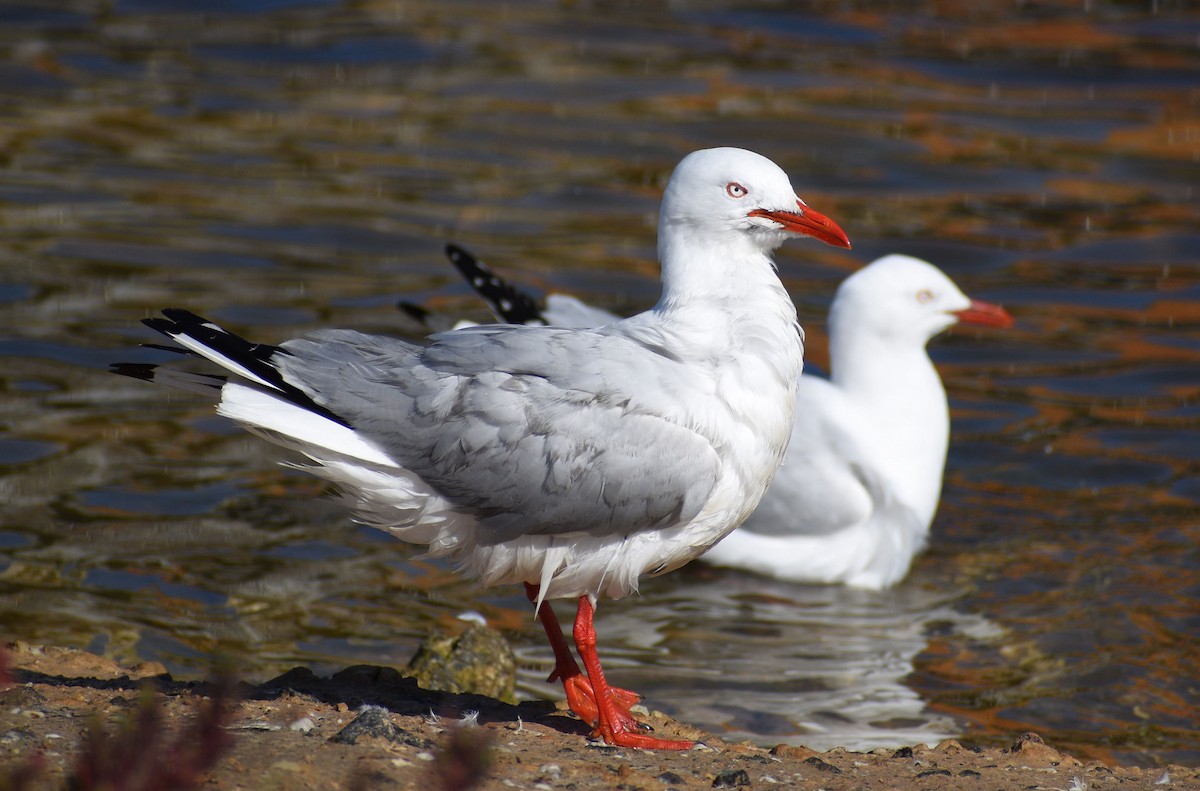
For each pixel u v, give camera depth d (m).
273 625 11.17
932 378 13.63
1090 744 10.09
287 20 29.88
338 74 26.91
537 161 23.38
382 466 8.19
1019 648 11.56
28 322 16.25
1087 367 17.39
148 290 17.42
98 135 22.86
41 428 14.06
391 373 8.27
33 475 13.20
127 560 11.95
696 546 8.62
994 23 32.44
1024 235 21.28
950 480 14.65
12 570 11.59
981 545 13.38
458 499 8.20
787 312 8.97
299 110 24.92
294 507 13.19
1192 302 19.20
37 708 7.48
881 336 13.59
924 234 21.14
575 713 8.90
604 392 8.18
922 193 22.75
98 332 16.12
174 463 13.73
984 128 25.73
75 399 14.72
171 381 8.11
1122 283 19.84
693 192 9.05
